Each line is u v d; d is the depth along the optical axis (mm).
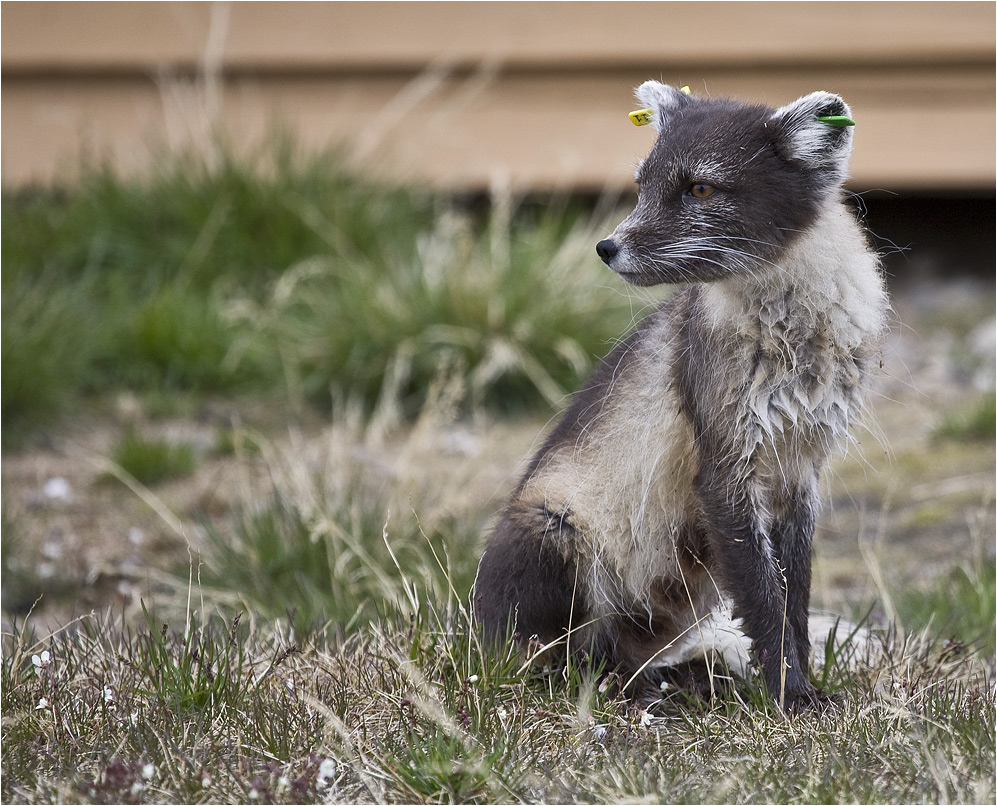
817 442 6730
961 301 15992
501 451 12195
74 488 11273
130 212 14906
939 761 5383
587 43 15812
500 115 16203
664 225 6520
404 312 13438
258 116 16250
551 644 6770
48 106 16219
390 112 16203
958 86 15672
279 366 13562
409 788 5457
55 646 6984
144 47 15961
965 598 8422
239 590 8875
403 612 7246
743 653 7371
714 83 15891
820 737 5934
